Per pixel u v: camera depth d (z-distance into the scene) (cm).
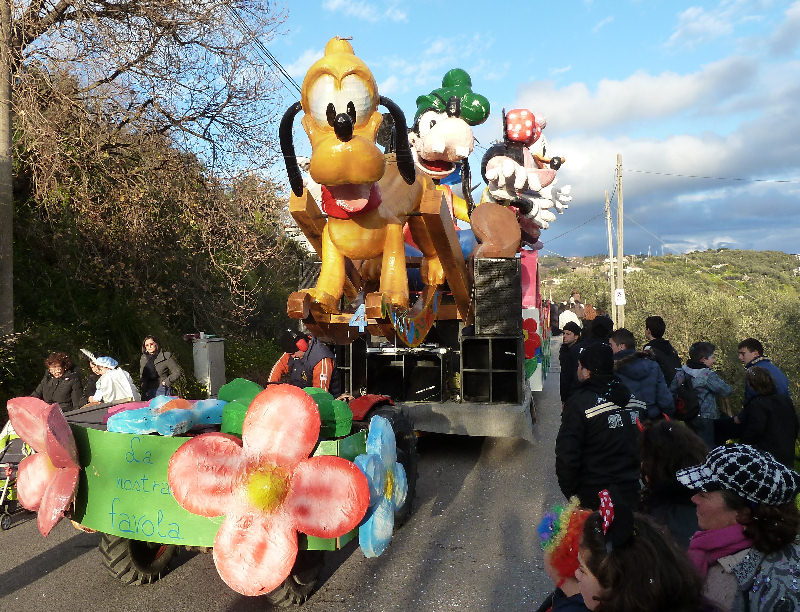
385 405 532
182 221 1130
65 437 340
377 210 444
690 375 618
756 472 188
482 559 454
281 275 1703
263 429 320
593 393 353
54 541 502
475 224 685
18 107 843
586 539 153
